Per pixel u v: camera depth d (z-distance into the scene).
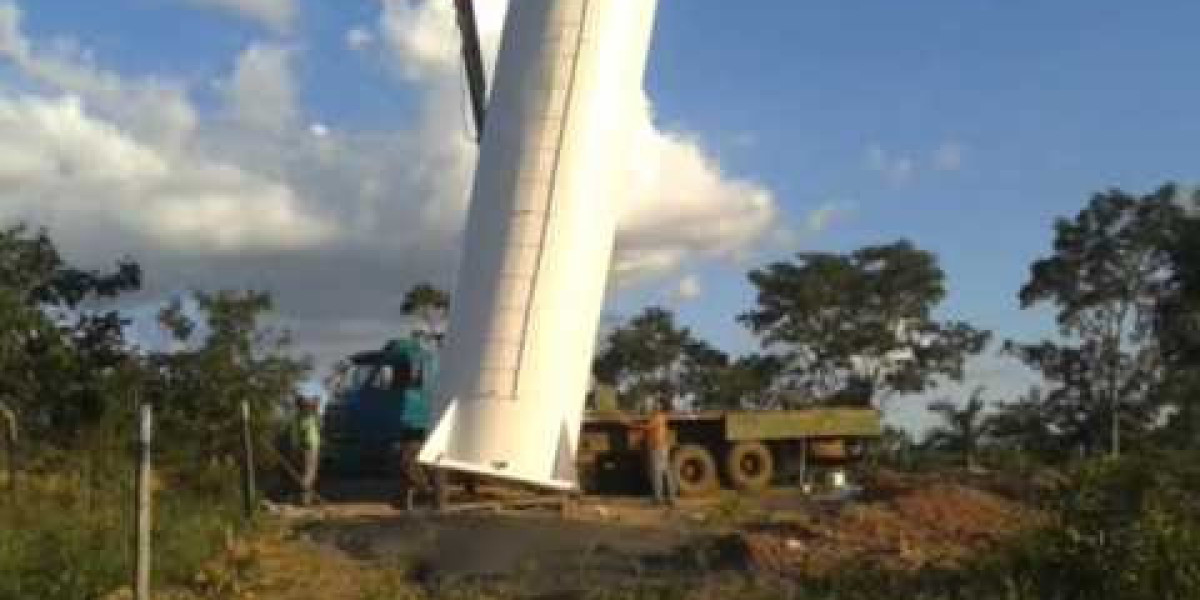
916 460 35.72
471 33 26.55
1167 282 56.38
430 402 28.78
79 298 29.80
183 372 26.95
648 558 17.72
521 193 24.78
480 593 16.78
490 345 24.48
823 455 30.41
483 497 24.53
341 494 26.70
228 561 17.81
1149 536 14.07
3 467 21.58
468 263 25.11
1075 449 51.81
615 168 25.38
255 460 25.61
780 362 63.75
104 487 20.83
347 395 29.72
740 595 15.50
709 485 28.72
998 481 20.58
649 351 64.88
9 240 28.80
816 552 17.28
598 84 25.05
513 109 25.14
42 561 15.23
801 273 63.25
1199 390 51.12
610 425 28.56
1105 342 56.16
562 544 18.81
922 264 62.72
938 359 63.41
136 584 12.61
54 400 26.53
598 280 25.12
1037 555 14.84
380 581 17.50
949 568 15.80
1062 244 56.81
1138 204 56.31
